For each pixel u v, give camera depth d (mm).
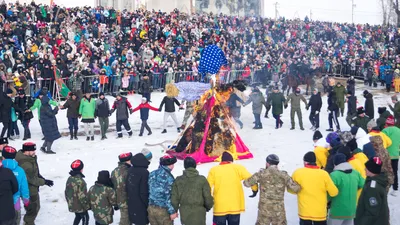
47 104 13398
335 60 35344
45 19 29172
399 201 9367
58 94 21281
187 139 12844
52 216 8711
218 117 12609
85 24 29125
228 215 7047
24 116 15086
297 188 6742
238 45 34688
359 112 12203
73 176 7398
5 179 6602
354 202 6980
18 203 7156
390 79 28797
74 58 22875
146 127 16312
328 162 7934
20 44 24469
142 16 33219
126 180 7105
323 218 6844
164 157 6941
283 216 6816
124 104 15797
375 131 9508
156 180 6820
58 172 11570
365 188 6184
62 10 29891
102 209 7152
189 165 6797
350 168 7023
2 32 24359
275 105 17547
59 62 21875
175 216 6777
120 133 15875
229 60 30156
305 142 15188
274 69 29594
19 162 7590
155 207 6797
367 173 6270
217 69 12453
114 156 13180
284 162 12484
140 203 6992
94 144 14773
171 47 29625
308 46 38844
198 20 37281
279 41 39688
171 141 14422
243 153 12805
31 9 28844
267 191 6812
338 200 6969
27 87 19250
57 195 9891
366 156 8516
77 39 26844
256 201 9406
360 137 9141
